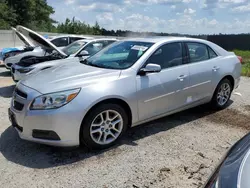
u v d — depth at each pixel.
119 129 3.78
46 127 3.26
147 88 3.92
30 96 3.34
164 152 3.62
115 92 3.58
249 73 10.16
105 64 4.19
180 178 3.04
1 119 4.77
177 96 4.38
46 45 7.47
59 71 3.97
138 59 4.02
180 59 4.49
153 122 4.71
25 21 35.44
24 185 2.87
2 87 7.45
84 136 3.45
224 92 5.43
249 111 5.45
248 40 29.67
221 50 5.35
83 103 3.34
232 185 1.60
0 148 3.66
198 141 3.99
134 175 3.08
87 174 3.08
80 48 7.86
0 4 31.92
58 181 2.94
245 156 1.87
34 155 3.48
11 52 10.15
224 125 4.65
